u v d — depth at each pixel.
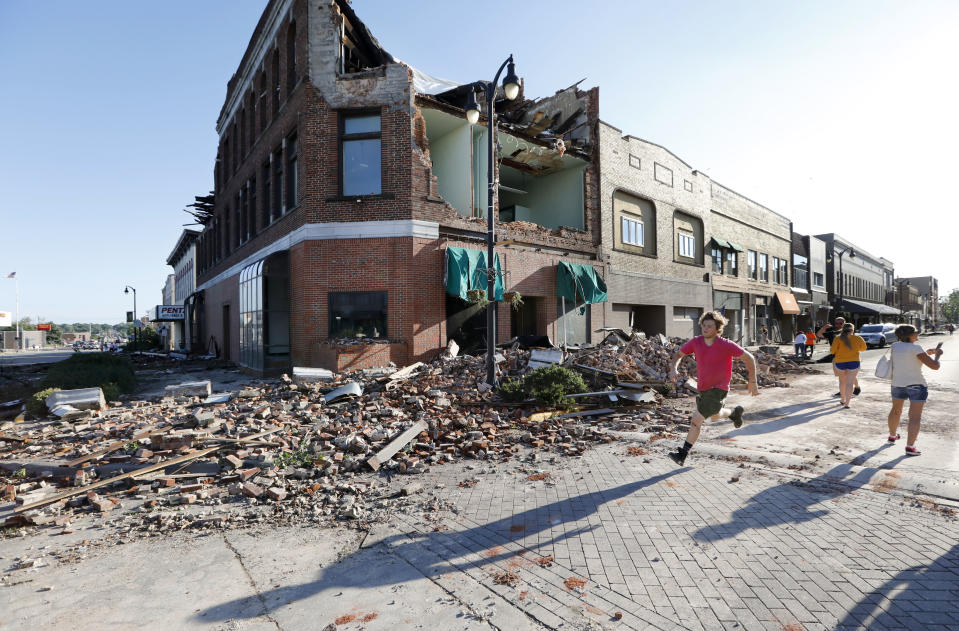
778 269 35.81
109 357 14.62
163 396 10.73
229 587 3.17
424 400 8.67
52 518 4.45
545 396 8.53
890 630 2.55
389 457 5.91
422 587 3.11
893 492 4.52
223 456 5.98
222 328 23.41
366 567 3.40
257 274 15.61
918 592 2.89
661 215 23.61
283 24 16.17
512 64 9.59
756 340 32.12
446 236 14.70
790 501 4.38
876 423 7.46
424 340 13.88
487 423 7.54
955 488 4.41
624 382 9.47
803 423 7.56
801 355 19.83
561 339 18.19
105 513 4.64
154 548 3.81
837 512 4.11
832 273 43.81
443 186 17.41
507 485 5.07
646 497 4.57
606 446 6.53
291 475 5.43
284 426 7.19
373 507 4.58
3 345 78.75
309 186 13.98
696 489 4.76
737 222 30.61
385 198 13.87
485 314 15.64
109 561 3.59
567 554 3.49
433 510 4.43
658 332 23.50
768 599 2.87
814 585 3.01
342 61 14.67
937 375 13.11
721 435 6.89
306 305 13.97
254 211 19.56
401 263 13.71
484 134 17.06
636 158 22.22
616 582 3.10
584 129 20.45
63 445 6.86
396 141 13.93
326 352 13.18
